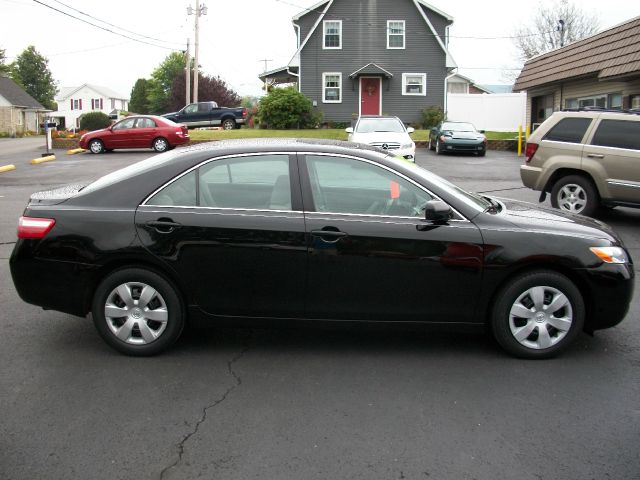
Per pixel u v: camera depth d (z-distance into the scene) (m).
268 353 4.85
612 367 4.61
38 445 3.50
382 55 35.62
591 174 9.78
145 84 103.69
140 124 25.30
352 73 35.69
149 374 4.45
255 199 4.70
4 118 61.53
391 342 5.10
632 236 9.19
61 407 3.95
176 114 34.38
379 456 3.39
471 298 4.66
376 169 4.73
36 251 4.70
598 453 3.43
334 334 5.27
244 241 4.59
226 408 3.94
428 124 34.88
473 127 25.27
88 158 23.50
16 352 4.86
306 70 35.84
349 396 4.11
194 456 3.39
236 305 4.68
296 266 4.61
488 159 22.81
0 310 5.88
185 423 3.75
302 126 33.31
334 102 36.03
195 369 4.55
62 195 4.90
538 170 10.38
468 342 5.11
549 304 4.68
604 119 9.79
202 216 4.62
